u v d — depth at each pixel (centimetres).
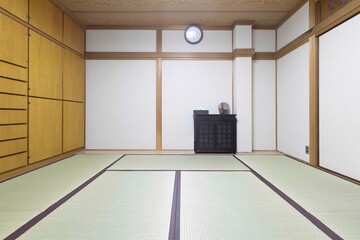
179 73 509
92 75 508
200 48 509
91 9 434
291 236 147
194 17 471
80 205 197
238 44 486
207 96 508
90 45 507
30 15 324
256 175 296
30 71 325
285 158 416
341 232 152
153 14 457
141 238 145
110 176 290
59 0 398
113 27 506
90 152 476
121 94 509
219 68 508
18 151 304
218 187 247
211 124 471
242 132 486
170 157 424
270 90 506
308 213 181
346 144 291
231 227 159
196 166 349
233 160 398
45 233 150
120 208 191
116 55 505
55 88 389
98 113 509
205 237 146
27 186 249
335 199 212
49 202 204
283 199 212
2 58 275
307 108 378
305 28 384
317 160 352
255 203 202
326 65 331
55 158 396
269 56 504
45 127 362
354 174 277
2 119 276
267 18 473
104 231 153
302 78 394
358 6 262
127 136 509
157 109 509
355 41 275
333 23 308
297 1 402
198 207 194
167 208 192
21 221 168
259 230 155
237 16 465
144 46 508
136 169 328
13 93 294
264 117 507
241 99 487
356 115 274
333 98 316
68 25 432
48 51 368
